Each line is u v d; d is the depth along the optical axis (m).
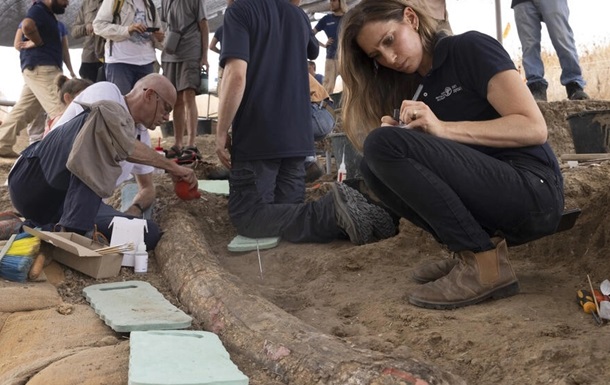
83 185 4.35
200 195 5.30
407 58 3.32
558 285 3.45
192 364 2.52
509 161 3.25
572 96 8.46
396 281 3.80
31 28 8.83
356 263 4.18
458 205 3.15
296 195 5.25
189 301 3.55
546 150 3.29
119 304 3.48
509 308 3.11
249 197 4.90
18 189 4.62
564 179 4.89
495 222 3.23
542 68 8.45
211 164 7.24
